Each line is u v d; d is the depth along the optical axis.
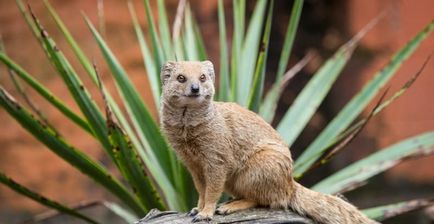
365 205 17.53
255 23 9.92
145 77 15.86
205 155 6.59
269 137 6.77
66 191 15.62
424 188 17.97
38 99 15.34
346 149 18.06
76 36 15.73
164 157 8.79
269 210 6.74
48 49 8.16
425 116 17.92
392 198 17.77
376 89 9.34
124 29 15.92
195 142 6.60
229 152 6.62
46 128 8.45
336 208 6.76
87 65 8.93
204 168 6.67
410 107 17.94
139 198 8.62
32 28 8.75
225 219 6.52
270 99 9.50
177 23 9.68
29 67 15.45
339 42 18.92
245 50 9.70
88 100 8.38
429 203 8.77
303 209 6.75
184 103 6.44
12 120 15.40
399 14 18.08
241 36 9.45
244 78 9.51
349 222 6.73
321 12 19.22
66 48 15.54
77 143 15.52
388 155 9.12
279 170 6.63
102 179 8.71
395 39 18.14
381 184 17.94
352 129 8.38
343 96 18.61
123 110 15.28
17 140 15.42
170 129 6.68
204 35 16.64
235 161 6.67
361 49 18.30
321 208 6.74
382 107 8.38
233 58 9.31
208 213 6.53
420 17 17.95
